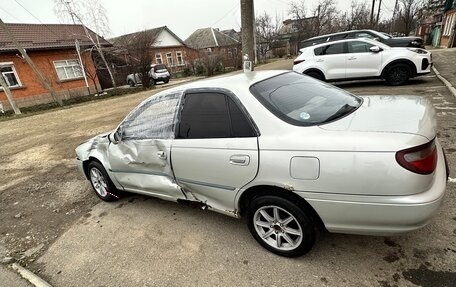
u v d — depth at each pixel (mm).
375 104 2561
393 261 2273
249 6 7078
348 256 2391
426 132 1930
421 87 7820
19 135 9773
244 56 7441
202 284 2334
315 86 2988
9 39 19531
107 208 3791
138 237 3053
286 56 40906
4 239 3428
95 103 16297
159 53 36875
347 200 1983
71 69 21844
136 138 3221
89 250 2971
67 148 6969
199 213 3330
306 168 2055
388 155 1837
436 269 2145
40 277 2693
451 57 14109
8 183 5230
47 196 4438
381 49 8344
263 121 2293
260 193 2387
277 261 2453
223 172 2484
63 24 24281
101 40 24469
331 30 40844
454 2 23297
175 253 2729
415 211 1831
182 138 2762
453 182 3158
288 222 2365
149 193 3373
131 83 25578
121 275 2561
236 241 2768
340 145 1965
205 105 2631
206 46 46312
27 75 19391
